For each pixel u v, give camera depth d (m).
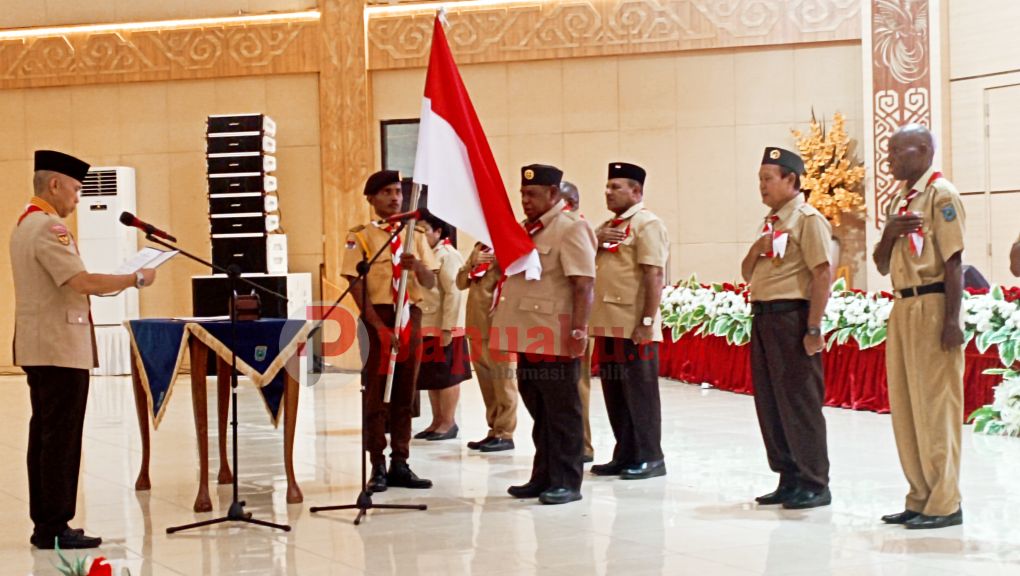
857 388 10.13
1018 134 13.26
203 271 15.94
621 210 7.19
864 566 4.75
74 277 5.43
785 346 5.96
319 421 10.46
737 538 5.33
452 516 6.03
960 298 5.29
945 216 5.29
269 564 5.04
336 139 15.63
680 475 7.11
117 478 7.51
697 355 12.57
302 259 15.80
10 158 16.23
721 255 15.08
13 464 8.31
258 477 7.46
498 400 8.45
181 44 15.87
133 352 6.93
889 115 14.02
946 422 5.39
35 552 5.42
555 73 15.38
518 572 4.78
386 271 6.76
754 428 9.14
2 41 16.14
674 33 15.02
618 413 7.18
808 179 14.46
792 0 14.71
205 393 6.38
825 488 6.06
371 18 15.63
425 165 6.10
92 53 16.02
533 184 6.27
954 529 5.41
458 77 6.23
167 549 5.39
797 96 14.83
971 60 13.60
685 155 15.15
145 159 16.02
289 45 15.71
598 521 5.80
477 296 8.45
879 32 14.02
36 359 5.46
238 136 14.63
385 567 4.92
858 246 14.47
